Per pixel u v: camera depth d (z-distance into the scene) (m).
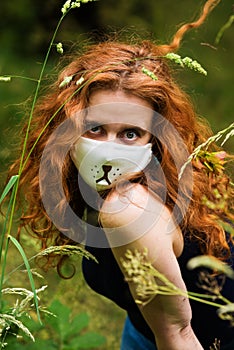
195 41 8.20
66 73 2.64
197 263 2.03
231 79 7.96
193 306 2.87
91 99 2.46
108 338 4.61
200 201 2.58
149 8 9.09
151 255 2.33
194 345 2.49
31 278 2.27
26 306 2.64
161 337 2.47
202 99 7.84
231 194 2.69
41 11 9.33
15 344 3.02
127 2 9.27
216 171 2.44
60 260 3.01
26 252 4.74
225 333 2.93
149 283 2.10
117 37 3.25
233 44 8.26
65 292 4.52
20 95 7.48
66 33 9.25
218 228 2.62
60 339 3.62
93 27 9.41
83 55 2.66
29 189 2.83
